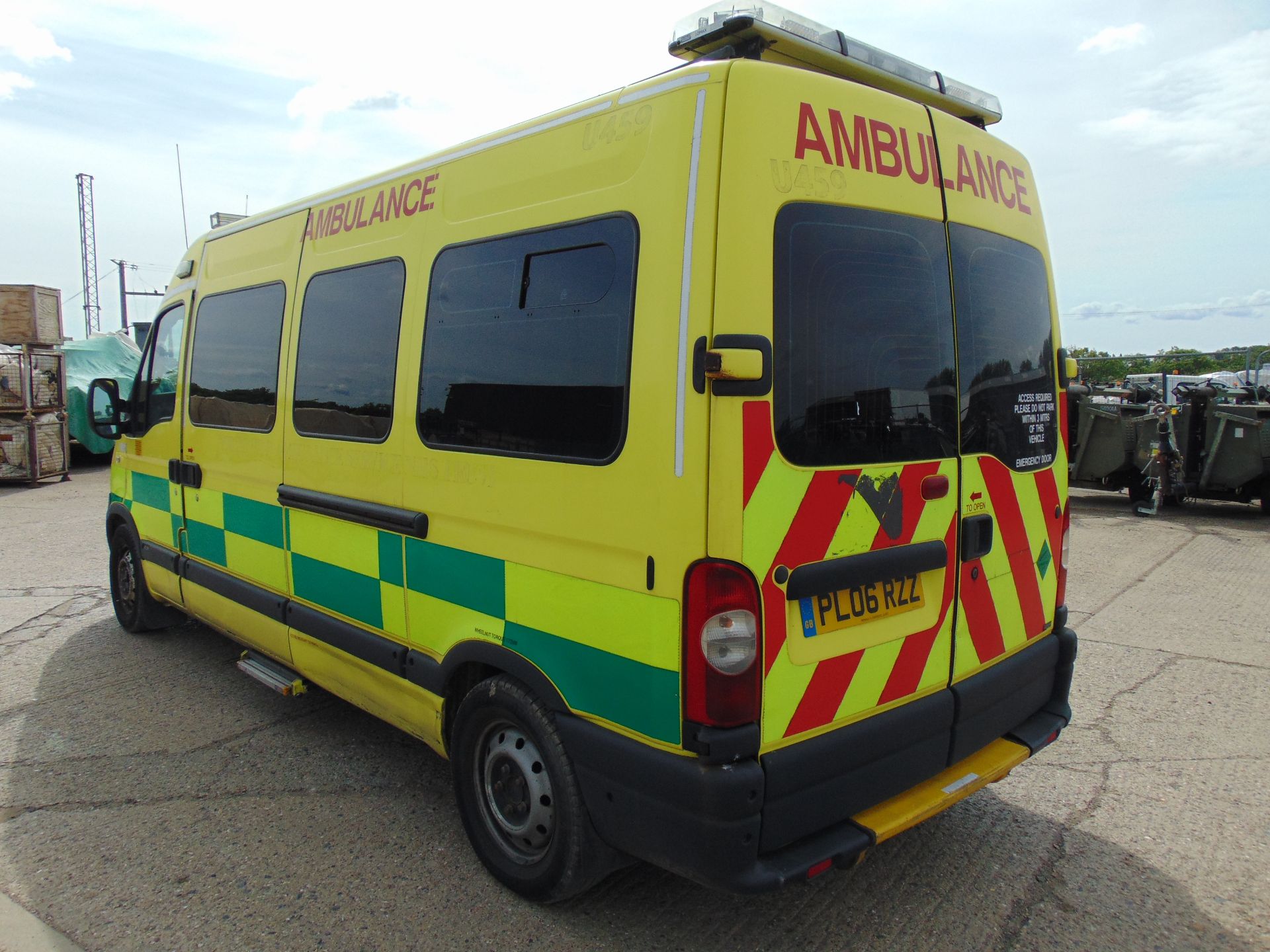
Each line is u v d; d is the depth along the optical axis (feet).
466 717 9.90
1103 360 48.26
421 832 11.03
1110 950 8.68
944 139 9.20
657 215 7.64
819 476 7.73
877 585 8.38
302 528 12.75
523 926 9.12
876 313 8.31
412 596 10.63
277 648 13.74
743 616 7.26
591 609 8.22
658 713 7.66
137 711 14.93
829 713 8.00
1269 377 46.26
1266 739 13.56
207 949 8.75
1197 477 35.06
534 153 9.10
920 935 8.91
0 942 8.80
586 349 8.29
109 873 10.08
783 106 7.58
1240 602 21.58
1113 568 25.39
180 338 16.49
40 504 37.58
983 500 9.53
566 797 8.66
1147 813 11.31
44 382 44.01
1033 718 10.67
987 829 10.94
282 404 13.15
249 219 14.87
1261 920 9.12
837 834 8.05
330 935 8.98
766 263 7.35
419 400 10.40
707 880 7.45
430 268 10.38
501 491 9.15
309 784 12.30
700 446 7.21
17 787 12.19
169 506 16.70
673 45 8.39
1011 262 10.16
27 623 20.01
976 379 9.48
